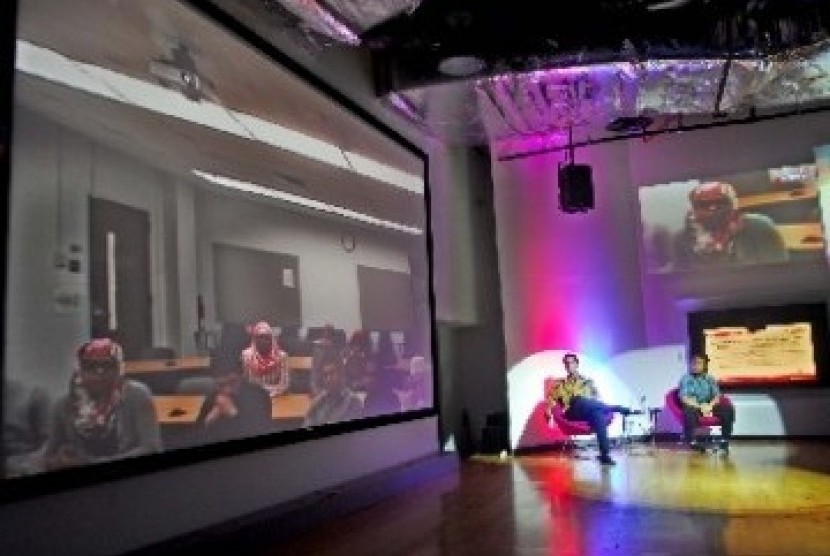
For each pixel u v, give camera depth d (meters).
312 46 4.81
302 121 4.61
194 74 3.66
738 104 6.47
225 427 3.62
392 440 5.52
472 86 5.68
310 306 4.47
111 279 3.02
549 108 6.23
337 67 5.23
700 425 7.04
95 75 3.05
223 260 3.73
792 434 7.65
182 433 3.34
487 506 4.63
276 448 4.11
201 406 3.47
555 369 7.78
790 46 5.26
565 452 7.39
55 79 2.86
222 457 3.62
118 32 3.21
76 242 2.87
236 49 4.02
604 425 6.51
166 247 3.35
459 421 7.71
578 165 7.18
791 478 5.23
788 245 7.80
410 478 5.46
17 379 2.59
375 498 4.89
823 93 6.42
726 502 4.43
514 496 4.95
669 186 8.26
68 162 2.87
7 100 2.63
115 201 3.08
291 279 4.31
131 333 3.10
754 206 7.97
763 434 7.74
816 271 7.70
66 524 2.80
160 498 3.26
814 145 7.84
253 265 3.97
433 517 4.35
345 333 4.85
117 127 3.14
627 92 5.96
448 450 7.11
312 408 4.40
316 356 4.48
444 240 6.97
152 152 3.32
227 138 3.87
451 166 7.39
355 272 5.08
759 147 8.02
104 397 2.94
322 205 4.73
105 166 3.05
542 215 8.00
